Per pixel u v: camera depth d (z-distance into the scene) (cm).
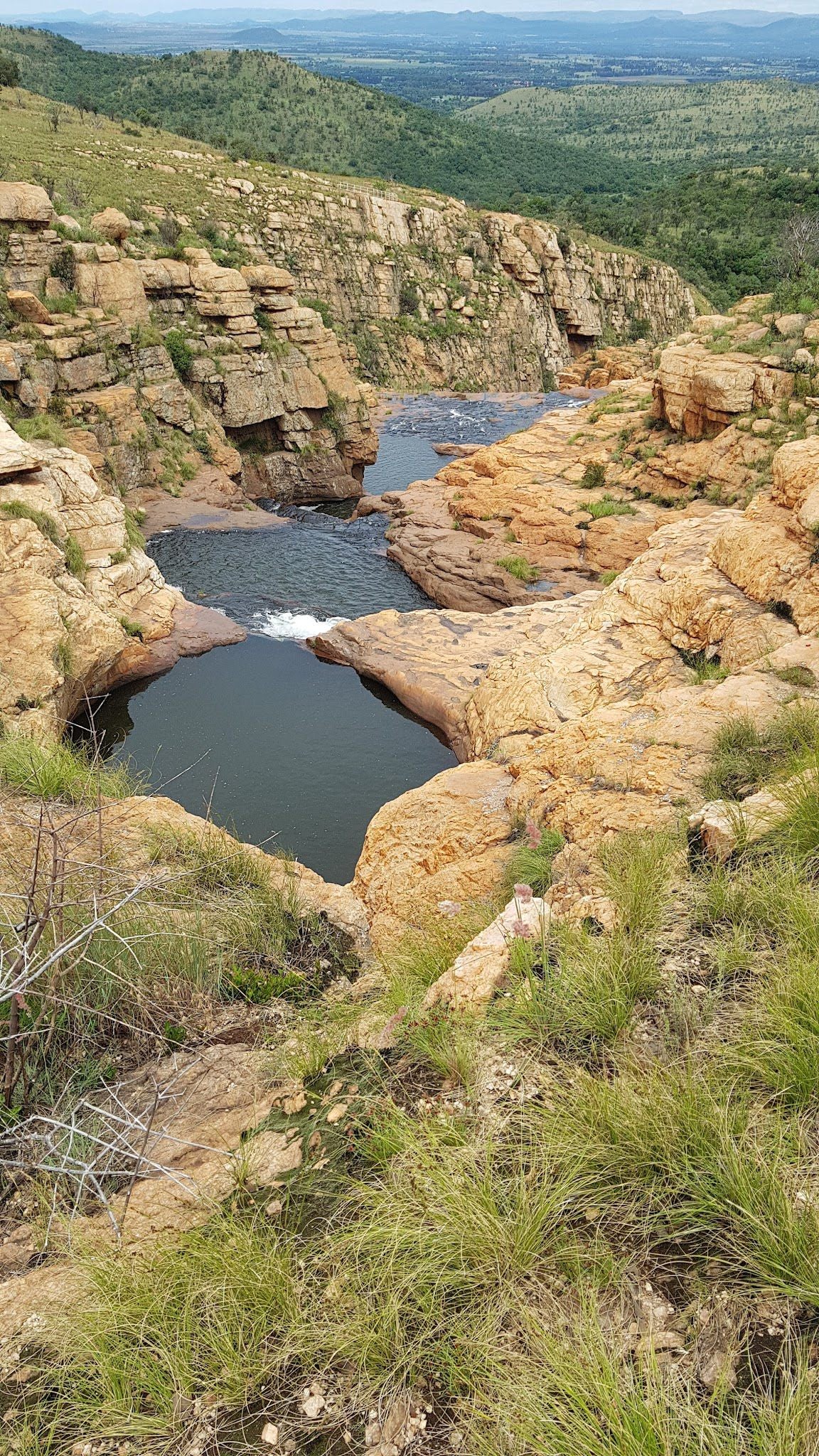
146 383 3559
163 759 1733
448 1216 288
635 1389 225
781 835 497
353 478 4447
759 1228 264
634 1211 288
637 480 3023
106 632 1847
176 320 3831
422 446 5150
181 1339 277
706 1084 313
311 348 4319
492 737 1316
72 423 3091
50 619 1644
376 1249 294
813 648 877
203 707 1958
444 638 2177
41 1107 385
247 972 546
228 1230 314
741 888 453
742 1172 278
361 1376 264
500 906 639
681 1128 305
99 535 2219
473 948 471
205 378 3822
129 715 1909
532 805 895
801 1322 245
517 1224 284
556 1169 309
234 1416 258
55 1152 304
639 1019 380
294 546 3145
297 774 1688
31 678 1557
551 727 1166
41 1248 327
